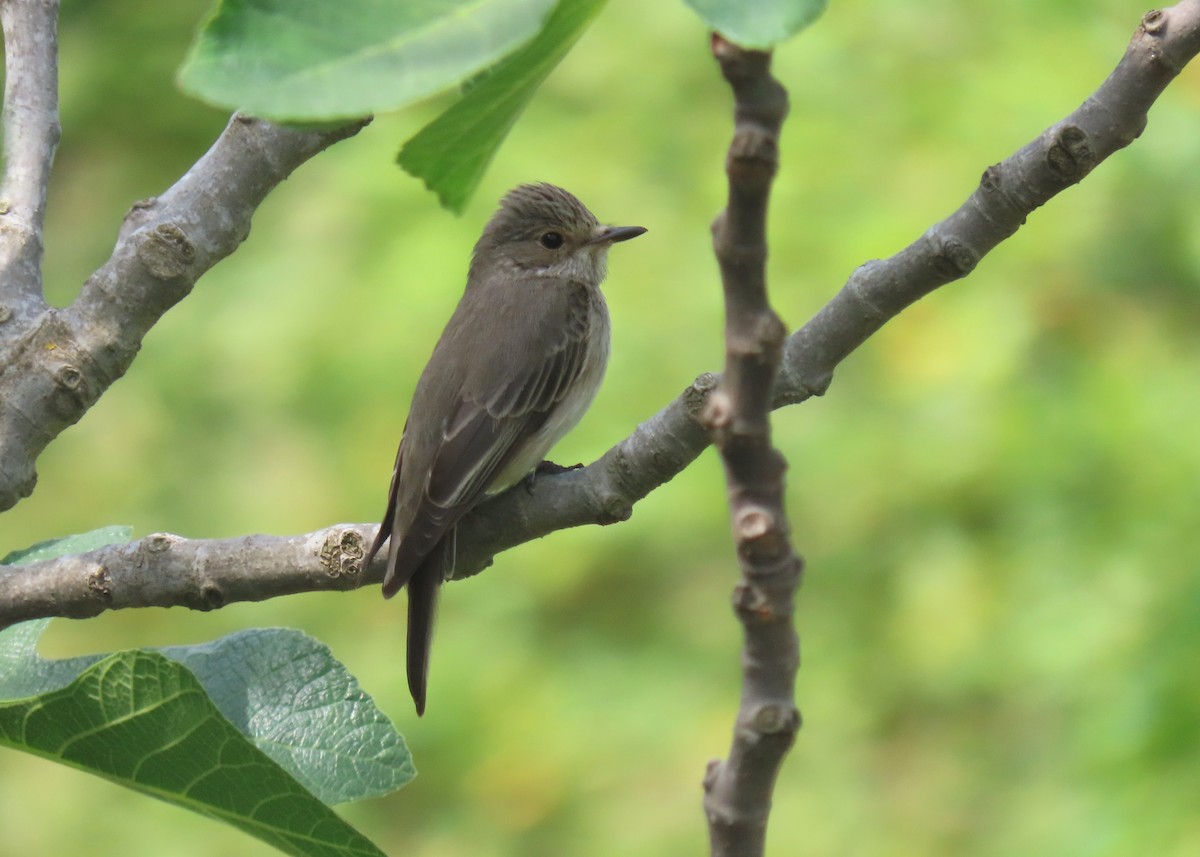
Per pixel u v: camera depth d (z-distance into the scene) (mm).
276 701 4734
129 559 5000
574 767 13000
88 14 18516
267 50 2178
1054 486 12977
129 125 17703
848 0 15547
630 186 14852
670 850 12438
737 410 2812
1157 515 12477
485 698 13312
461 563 6188
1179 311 13711
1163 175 13875
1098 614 12211
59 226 17266
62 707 3959
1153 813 10508
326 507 14008
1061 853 11031
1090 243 13898
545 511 5695
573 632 13641
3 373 5312
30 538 15164
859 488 13531
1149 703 10930
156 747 3977
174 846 13469
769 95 2566
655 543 13586
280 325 14836
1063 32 15125
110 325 5363
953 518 13281
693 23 15844
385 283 14656
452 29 2209
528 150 15211
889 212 13984
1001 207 4719
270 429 14570
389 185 15328
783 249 13984
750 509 2906
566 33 2584
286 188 16141
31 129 5773
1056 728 12531
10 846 13586
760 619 2955
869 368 14055
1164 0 15172
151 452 15164
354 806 13281
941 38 15258
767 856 12750
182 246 5391
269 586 5016
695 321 14008
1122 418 12969
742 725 3004
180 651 4828
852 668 13180
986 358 13539
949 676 12836
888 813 12656
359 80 2176
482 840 12922
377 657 13695
